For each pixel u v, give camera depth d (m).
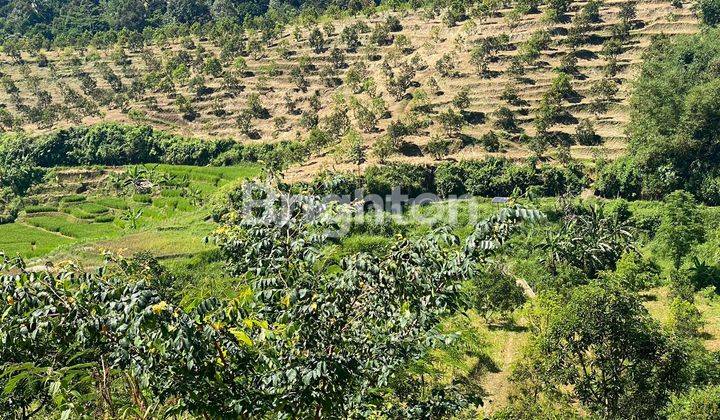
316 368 7.51
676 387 22.16
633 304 22.86
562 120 84.00
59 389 7.41
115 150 100.81
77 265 7.92
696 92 71.44
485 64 95.50
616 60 90.62
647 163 70.44
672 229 52.53
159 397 7.58
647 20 99.12
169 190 88.69
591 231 58.38
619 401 22.27
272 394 7.82
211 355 7.39
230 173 92.06
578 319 22.70
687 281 46.50
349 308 8.34
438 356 28.30
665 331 25.44
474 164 74.69
